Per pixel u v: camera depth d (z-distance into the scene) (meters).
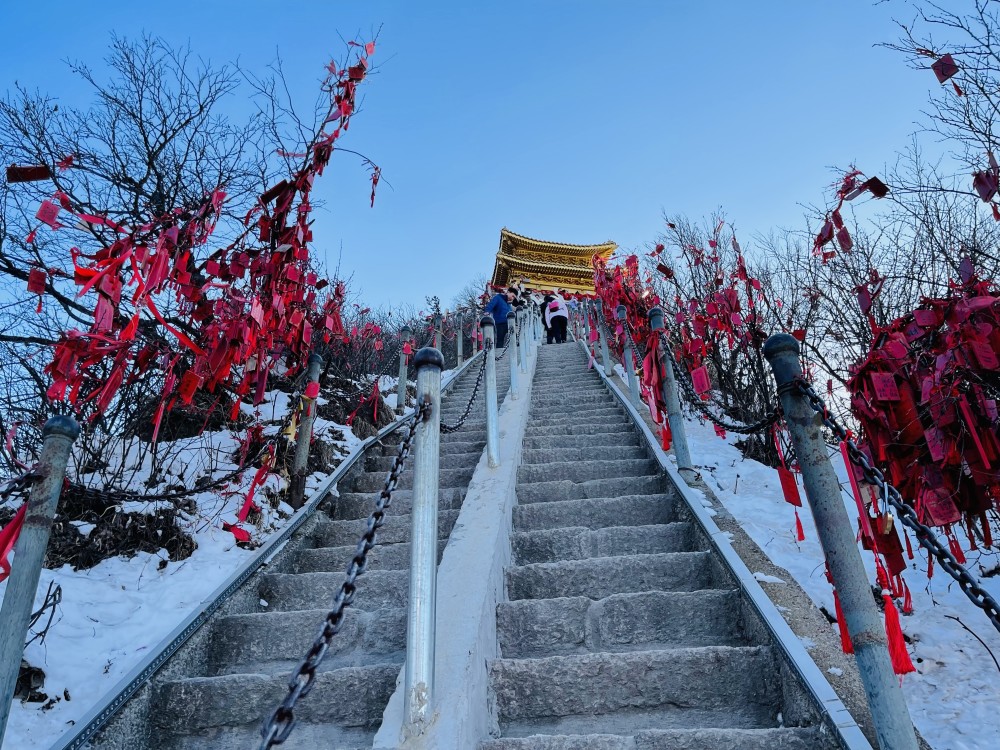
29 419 4.56
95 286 2.61
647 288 7.92
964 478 2.82
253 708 2.72
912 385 2.90
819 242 3.55
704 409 3.99
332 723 2.62
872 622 1.84
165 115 6.57
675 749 2.14
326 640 1.34
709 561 3.39
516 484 4.67
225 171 6.54
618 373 9.32
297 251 3.27
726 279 8.31
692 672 2.56
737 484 5.73
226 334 3.18
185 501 4.52
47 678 2.93
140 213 5.96
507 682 2.58
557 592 3.36
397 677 2.43
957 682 3.00
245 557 4.26
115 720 2.54
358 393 7.89
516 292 15.20
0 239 5.49
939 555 1.61
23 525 2.16
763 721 2.45
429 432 2.28
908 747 1.72
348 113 3.21
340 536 4.58
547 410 7.41
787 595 3.00
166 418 5.32
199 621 3.17
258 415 5.95
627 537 3.81
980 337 2.77
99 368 4.37
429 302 16.16
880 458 2.79
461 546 3.19
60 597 3.47
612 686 2.55
